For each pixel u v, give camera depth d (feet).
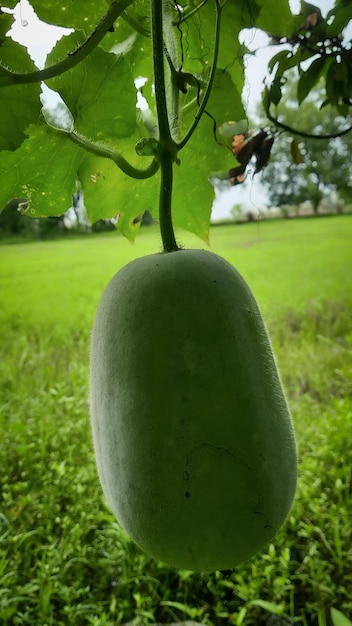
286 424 1.52
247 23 2.27
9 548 5.08
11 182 1.93
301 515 5.46
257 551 1.43
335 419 6.28
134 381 1.37
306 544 5.52
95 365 1.55
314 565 5.00
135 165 2.11
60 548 5.15
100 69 1.80
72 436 6.53
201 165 2.27
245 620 4.91
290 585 4.87
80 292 8.14
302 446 6.25
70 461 6.06
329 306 8.34
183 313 1.38
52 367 7.72
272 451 1.41
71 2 1.97
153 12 1.41
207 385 1.34
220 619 5.01
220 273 1.47
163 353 1.36
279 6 2.32
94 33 1.54
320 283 8.51
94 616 4.92
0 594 4.67
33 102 1.65
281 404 1.52
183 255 1.47
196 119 1.54
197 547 1.36
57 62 1.62
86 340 8.07
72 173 1.99
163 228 1.54
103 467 1.55
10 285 8.22
